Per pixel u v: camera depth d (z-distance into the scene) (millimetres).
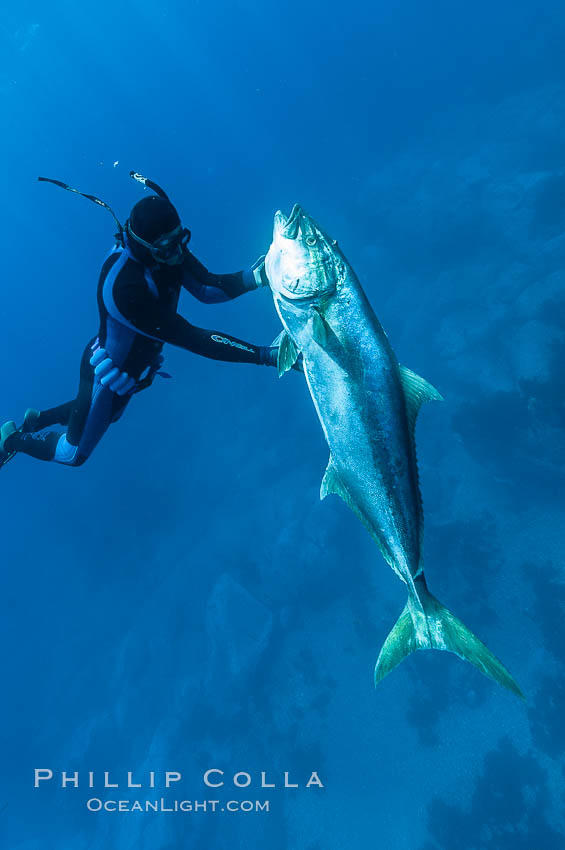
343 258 1872
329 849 15070
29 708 27766
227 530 25859
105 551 33938
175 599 24672
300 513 23172
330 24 97312
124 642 25906
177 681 21719
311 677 18562
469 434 19266
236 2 99812
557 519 16672
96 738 22312
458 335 22406
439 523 18578
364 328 1864
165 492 33219
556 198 25062
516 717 14438
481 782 13898
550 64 41562
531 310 20375
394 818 14789
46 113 92250
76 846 20125
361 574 19938
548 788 13133
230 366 36844
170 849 16781
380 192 39312
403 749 15758
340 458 2021
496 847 13000
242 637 20219
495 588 16562
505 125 36094
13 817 22672
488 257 25781
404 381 1976
